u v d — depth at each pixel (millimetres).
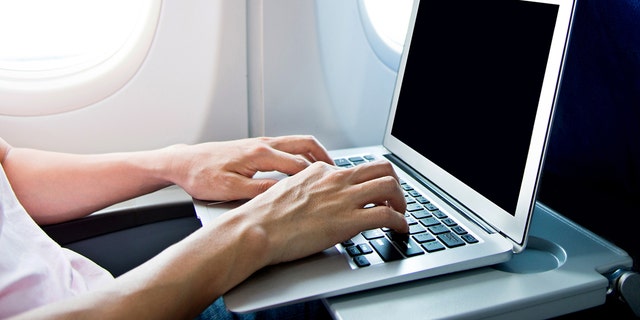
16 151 750
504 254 565
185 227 845
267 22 890
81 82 849
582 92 706
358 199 565
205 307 484
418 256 555
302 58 931
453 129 715
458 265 546
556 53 551
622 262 596
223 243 499
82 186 728
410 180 768
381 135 1051
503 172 608
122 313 443
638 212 726
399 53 1011
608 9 620
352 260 545
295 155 694
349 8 933
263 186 653
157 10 853
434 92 773
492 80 652
